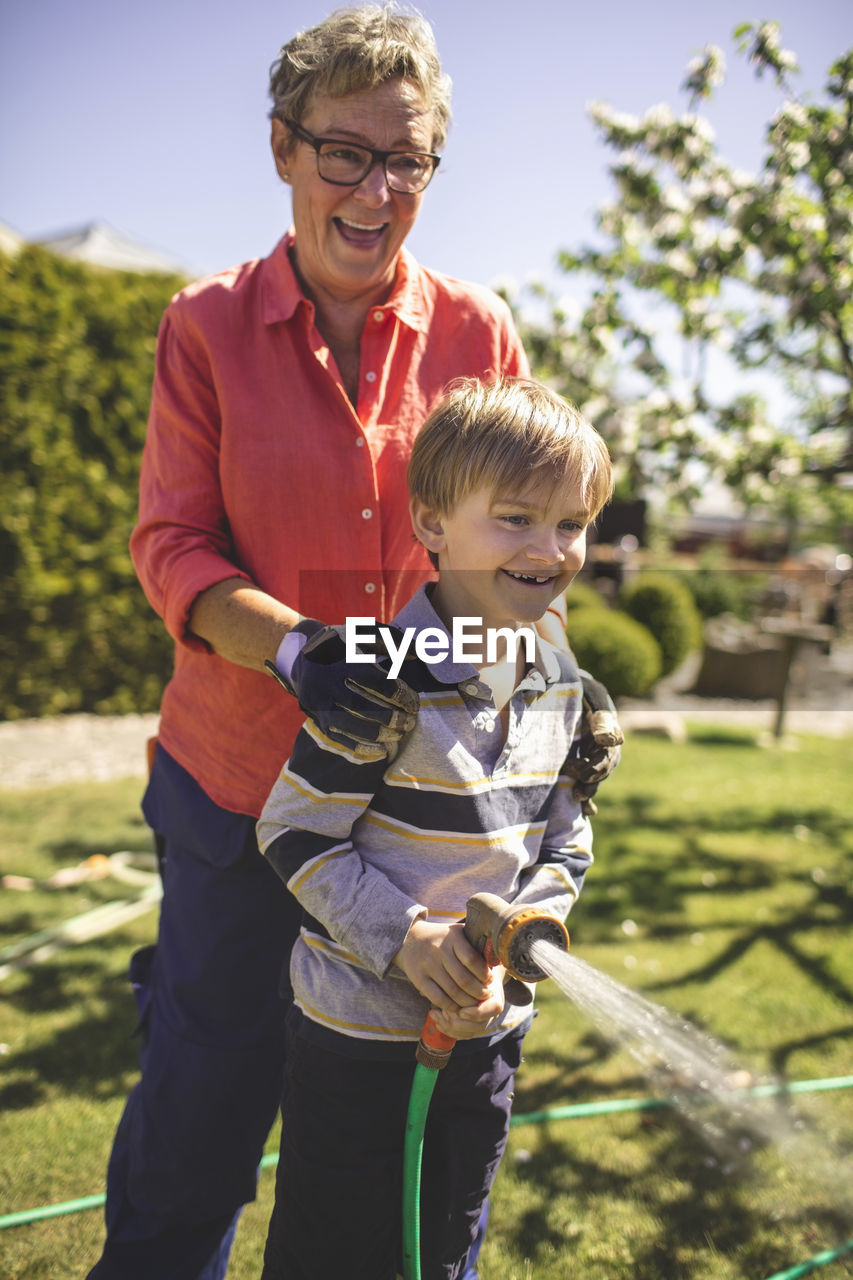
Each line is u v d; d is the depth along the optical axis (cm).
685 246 575
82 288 765
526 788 136
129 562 791
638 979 362
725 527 2170
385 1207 140
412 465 138
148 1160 172
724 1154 259
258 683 163
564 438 127
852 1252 223
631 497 648
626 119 570
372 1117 135
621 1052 309
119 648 802
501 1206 239
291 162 163
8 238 826
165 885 182
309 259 164
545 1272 217
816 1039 319
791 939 401
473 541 128
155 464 169
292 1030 140
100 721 787
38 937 388
